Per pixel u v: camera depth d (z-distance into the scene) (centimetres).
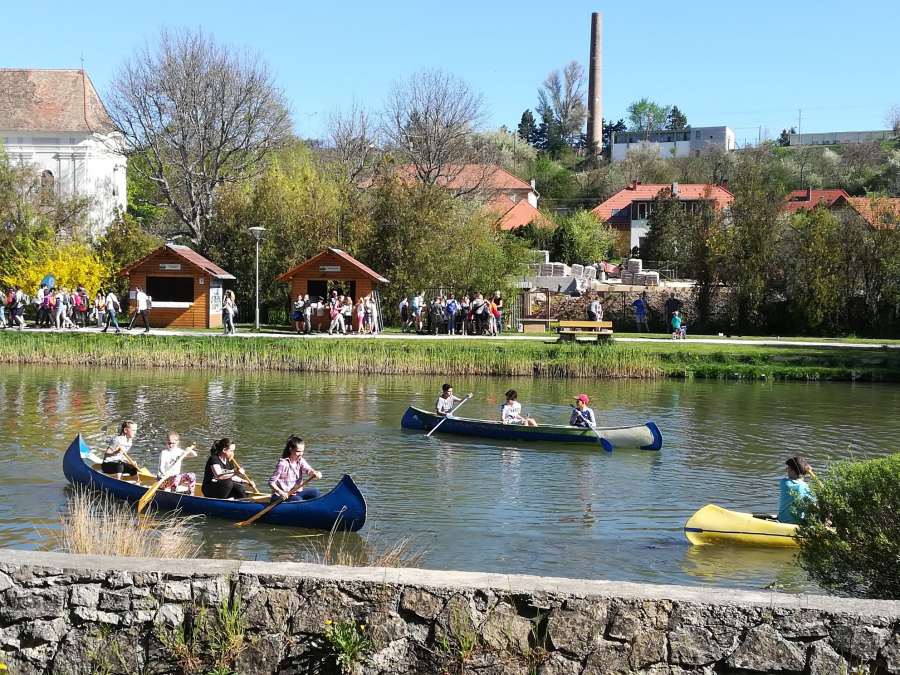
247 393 2730
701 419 2355
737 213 4916
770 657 534
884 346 3809
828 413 2462
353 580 561
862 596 802
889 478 784
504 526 1321
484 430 2061
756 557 1165
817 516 843
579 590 554
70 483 1526
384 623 557
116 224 5322
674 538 1263
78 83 7038
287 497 1304
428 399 2652
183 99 5284
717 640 539
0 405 2409
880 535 761
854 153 11681
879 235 4650
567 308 5009
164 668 562
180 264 4197
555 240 6912
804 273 4691
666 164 11919
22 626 570
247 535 1248
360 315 4050
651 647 542
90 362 3428
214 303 4356
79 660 566
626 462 1811
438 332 4206
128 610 568
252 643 559
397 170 6250
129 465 1540
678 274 6178
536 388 2962
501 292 4688
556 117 15138
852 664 528
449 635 552
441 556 1168
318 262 4169
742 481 1647
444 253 4797
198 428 2123
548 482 1623
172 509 1370
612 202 9081
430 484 1598
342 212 5034
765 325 4847
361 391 2809
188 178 5359
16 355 3450
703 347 3603
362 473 1686
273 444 1955
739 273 4775
